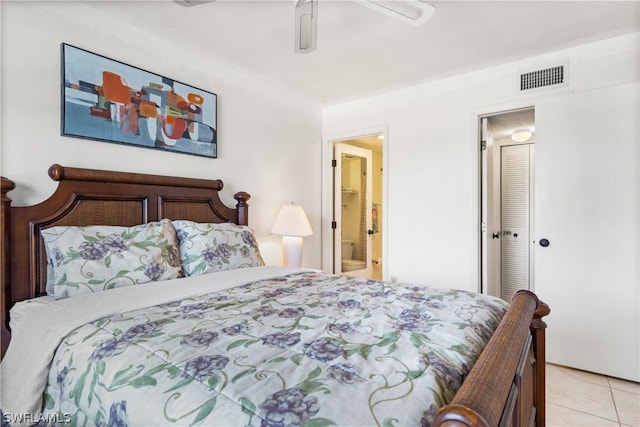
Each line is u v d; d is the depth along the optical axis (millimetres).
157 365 897
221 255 2229
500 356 833
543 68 2660
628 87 2312
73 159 1998
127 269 1780
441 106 3162
